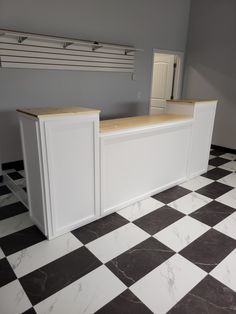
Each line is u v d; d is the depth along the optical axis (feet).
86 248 7.03
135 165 9.11
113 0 13.07
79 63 12.53
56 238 7.44
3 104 10.94
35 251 6.87
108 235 7.62
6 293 5.55
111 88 14.48
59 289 5.68
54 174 6.86
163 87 18.78
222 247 7.22
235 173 12.90
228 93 15.90
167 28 16.03
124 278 6.04
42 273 6.12
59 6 11.31
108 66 13.76
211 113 11.80
